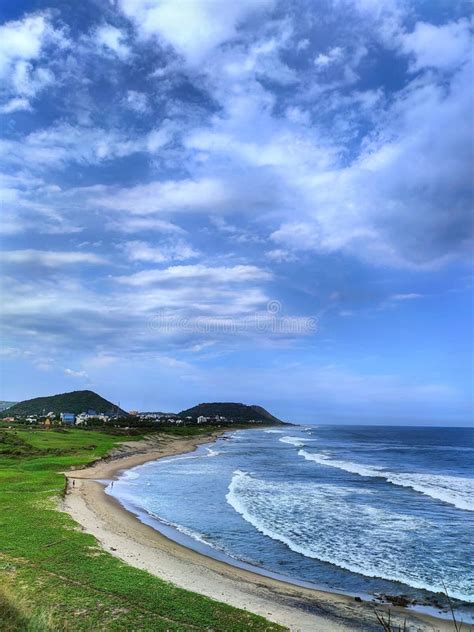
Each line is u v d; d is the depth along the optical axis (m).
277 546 23.25
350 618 14.91
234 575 18.53
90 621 12.87
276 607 15.38
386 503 34.59
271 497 36.59
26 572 16.19
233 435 167.25
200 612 14.09
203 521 28.38
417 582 18.59
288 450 92.25
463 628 14.54
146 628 12.77
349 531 26.22
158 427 149.50
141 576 16.67
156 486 42.03
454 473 56.50
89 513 27.30
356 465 63.00
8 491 31.58
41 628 10.43
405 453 89.81
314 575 19.25
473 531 26.38
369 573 19.55
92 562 17.75
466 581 18.70
